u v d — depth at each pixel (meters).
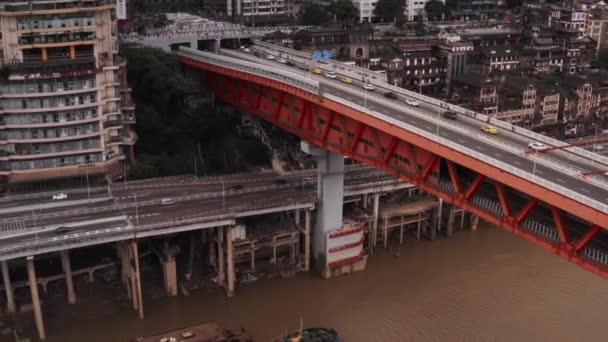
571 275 158.38
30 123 156.00
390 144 137.88
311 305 145.75
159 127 190.88
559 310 143.50
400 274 159.38
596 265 100.44
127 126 177.00
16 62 156.12
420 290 152.00
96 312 141.25
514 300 147.50
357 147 149.75
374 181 171.75
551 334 134.88
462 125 140.88
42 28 156.75
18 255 127.62
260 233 156.88
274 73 176.25
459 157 118.56
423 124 138.75
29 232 135.75
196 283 152.38
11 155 157.75
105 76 163.62
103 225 140.12
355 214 169.38
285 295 149.62
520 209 115.75
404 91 167.50
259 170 187.00
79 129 161.25
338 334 134.25
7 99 152.75
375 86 175.50
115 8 170.50
